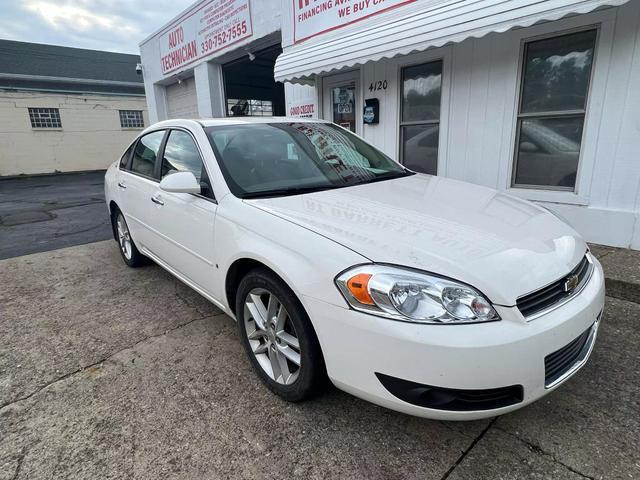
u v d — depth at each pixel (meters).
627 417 2.05
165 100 13.47
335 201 2.38
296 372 2.16
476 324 1.61
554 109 4.30
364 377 1.75
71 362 2.70
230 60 9.73
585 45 3.98
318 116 7.13
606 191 4.07
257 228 2.21
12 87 17.64
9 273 4.52
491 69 4.61
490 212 2.30
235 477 1.78
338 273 1.78
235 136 2.96
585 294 1.96
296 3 6.79
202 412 2.19
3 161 17.89
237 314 2.47
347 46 5.30
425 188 2.75
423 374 1.61
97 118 19.98
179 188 2.57
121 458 1.90
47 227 7.02
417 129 5.58
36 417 2.19
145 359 2.70
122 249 4.56
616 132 3.90
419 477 1.75
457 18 4.07
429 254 1.76
